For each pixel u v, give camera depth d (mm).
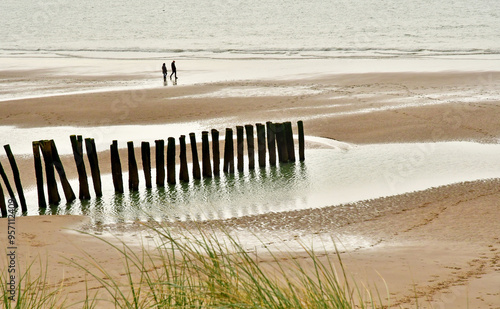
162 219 51875
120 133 87312
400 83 126250
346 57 187250
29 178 66500
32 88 136000
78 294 28859
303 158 72188
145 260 35031
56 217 51250
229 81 137500
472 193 55750
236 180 64875
